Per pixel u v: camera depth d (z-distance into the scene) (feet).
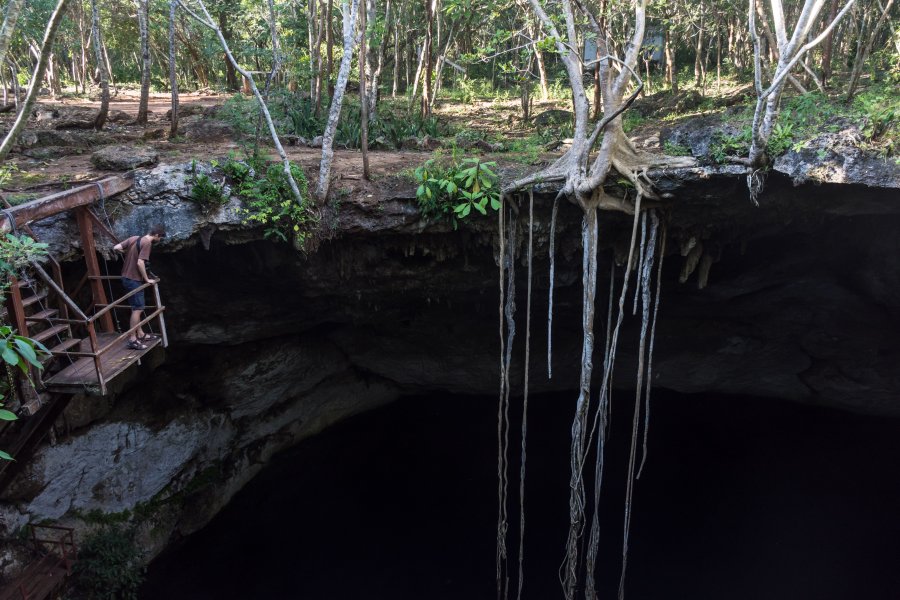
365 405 63.21
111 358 27.35
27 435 27.48
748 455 62.13
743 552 52.95
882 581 49.47
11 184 32.01
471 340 55.21
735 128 34.14
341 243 38.60
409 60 84.07
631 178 32.94
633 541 54.44
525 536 55.31
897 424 61.16
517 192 35.29
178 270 37.32
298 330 49.19
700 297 48.49
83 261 32.96
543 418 64.44
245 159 35.88
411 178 36.83
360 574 50.83
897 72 52.95
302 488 57.11
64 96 75.51
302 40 59.62
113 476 41.98
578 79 33.47
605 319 52.60
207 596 46.16
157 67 103.81
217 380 47.42
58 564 36.70
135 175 32.14
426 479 60.70
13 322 24.18
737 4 66.90
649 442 63.62
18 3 17.24
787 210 35.76
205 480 49.52
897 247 39.19
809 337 54.54
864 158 30.04
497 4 55.42
